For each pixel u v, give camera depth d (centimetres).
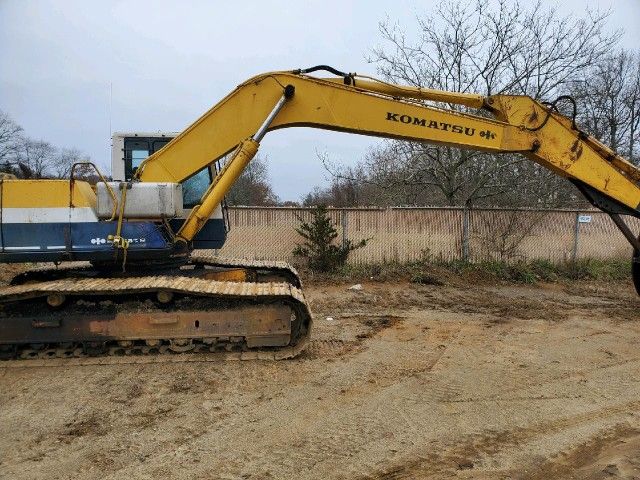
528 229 1327
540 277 1234
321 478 347
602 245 1388
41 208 588
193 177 729
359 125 657
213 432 416
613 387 525
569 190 1638
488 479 350
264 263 799
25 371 559
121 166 754
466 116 675
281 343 610
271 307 604
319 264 1220
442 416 449
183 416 446
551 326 789
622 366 593
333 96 648
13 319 580
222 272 708
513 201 1549
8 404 471
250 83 638
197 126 636
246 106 639
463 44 1535
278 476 349
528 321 823
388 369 574
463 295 1052
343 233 1265
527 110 695
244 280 736
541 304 966
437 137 672
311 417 445
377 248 1277
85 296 591
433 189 1772
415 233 1287
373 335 726
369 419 442
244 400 482
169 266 666
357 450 387
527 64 1519
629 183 730
